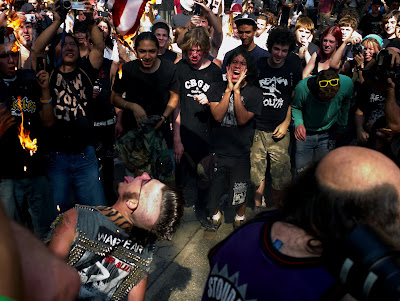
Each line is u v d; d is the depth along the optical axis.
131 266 1.91
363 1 10.72
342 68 4.76
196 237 3.98
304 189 1.01
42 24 3.62
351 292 0.75
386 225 0.89
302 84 3.93
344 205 0.90
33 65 3.08
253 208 4.57
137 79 3.73
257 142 4.17
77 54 3.20
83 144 3.34
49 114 3.08
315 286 0.89
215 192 3.84
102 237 1.78
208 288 1.15
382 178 0.91
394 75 2.46
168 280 3.37
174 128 4.07
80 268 1.80
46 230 3.16
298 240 0.97
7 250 0.32
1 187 2.93
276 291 0.94
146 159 3.48
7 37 2.80
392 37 6.11
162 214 1.80
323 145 4.15
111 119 4.25
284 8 10.57
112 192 4.36
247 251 1.05
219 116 3.68
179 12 6.56
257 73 3.74
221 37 5.10
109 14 4.67
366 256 0.73
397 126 2.52
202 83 3.99
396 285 0.66
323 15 10.16
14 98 2.90
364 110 4.27
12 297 0.30
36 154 3.06
